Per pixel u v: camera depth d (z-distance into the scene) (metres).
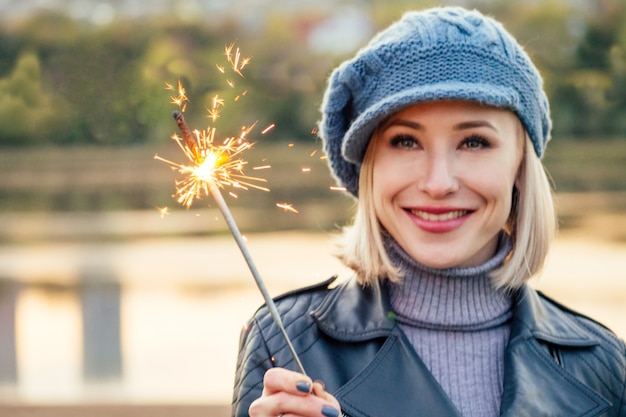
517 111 2.03
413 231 2.05
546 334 2.12
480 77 1.99
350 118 2.14
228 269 11.72
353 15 24.83
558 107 23.38
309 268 11.45
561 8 23.14
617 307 8.66
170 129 22.98
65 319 9.05
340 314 2.12
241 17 24.44
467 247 2.04
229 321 8.64
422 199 2.02
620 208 17.34
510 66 2.02
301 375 1.84
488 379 2.10
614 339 2.22
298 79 24.00
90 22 23.19
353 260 2.15
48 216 19.11
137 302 9.80
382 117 2.01
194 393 5.88
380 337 2.08
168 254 13.39
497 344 2.13
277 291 10.02
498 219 2.04
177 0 23.62
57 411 5.07
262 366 2.10
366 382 2.03
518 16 23.12
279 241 14.17
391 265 2.10
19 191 22.41
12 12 23.20
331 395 1.94
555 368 2.08
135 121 23.12
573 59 23.28
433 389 2.02
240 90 21.23
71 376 6.67
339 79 2.09
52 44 23.12
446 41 2.00
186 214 18.48
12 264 12.71
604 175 21.09
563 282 9.98
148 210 19.61
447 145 2.01
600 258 11.58
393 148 2.05
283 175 21.44
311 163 22.17
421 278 2.12
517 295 2.18
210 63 22.36
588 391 2.07
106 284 11.01
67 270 12.13
